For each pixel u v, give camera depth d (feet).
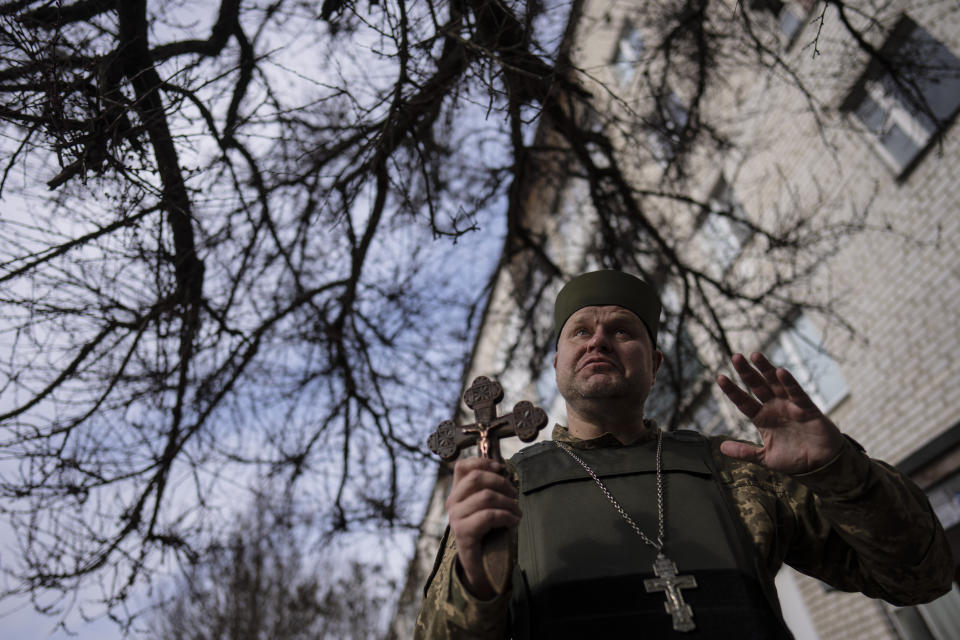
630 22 16.22
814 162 21.76
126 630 11.02
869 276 19.89
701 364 16.08
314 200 13.25
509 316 19.67
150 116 9.22
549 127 16.31
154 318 11.30
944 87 17.54
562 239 18.79
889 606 18.53
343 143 11.96
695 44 14.75
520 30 10.93
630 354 6.39
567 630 4.65
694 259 21.89
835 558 5.68
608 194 16.46
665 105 15.40
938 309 17.62
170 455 12.07
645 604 4.66
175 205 10.00
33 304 9.76
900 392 18.83
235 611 26.37
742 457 5.08
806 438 4.90
